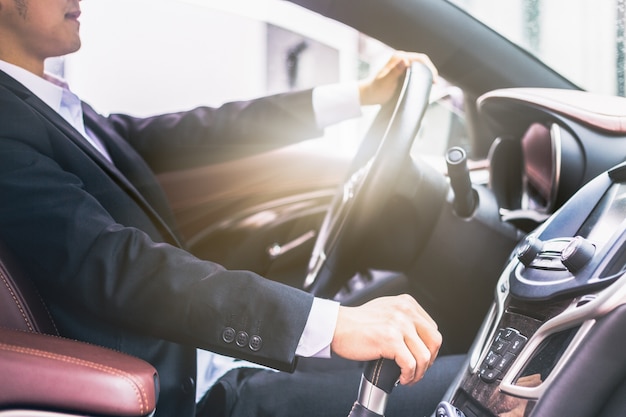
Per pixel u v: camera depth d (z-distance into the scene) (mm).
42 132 1020
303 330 837
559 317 788
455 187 1233
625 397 743
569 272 827
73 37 1187
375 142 1319
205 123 1622
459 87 1616
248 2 3469
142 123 1664
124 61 3572
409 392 1135
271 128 1575
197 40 3682
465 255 1291
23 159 949
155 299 879
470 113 1880
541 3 1504
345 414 1119
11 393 762
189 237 2229
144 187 1364
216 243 2223
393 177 1192
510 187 1414
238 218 2242
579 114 1168
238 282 875
